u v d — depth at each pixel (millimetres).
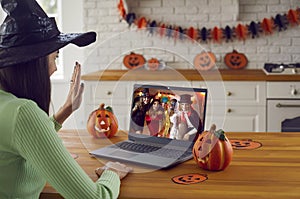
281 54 4812
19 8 1427
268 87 4207
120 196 1495
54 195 1572
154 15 4883
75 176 1315
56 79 4996
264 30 4781
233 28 4812
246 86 4234
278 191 1503
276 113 4230
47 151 1290
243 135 2355
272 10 4773
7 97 1386
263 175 1677
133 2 4879
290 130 4219
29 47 1417
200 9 4824
